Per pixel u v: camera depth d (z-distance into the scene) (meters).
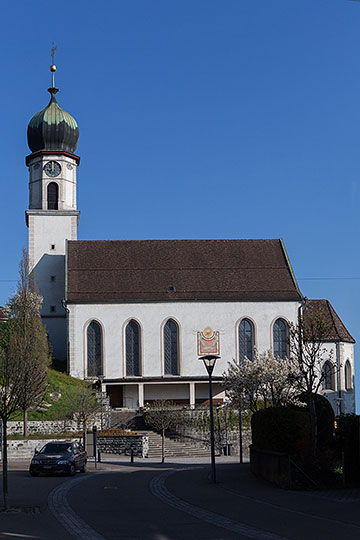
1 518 20.66
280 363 49.84
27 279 72.75
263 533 17.86
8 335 64.94
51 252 88.12
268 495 26.22
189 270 86.19
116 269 85.50
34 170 90.12
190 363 81.00
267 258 88.56
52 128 89.62
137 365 80.81
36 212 88.44
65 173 89.75
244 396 52.06
